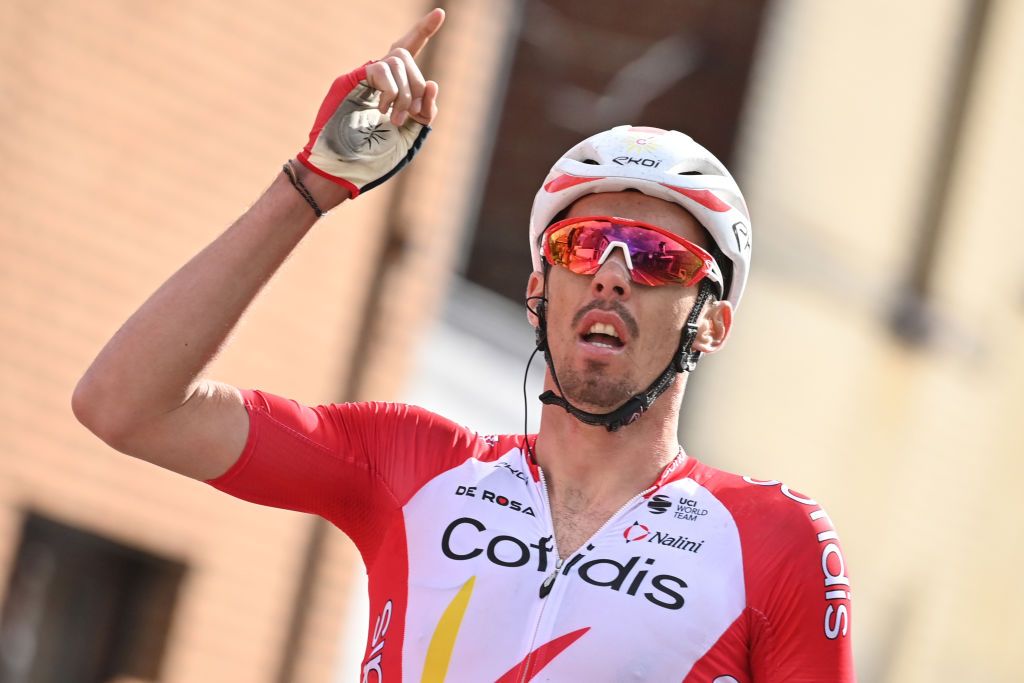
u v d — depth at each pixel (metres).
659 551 11.60
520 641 11.31
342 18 28.19
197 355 11.77
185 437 11.98
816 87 39.59
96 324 25.59
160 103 26.31
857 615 39.69
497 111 41.56
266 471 12.18
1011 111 42.66
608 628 11.22
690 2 41.38
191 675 26.11
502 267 40.19
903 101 40.78
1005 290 42.44
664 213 12.59
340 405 12.66
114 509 25.59
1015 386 42.66
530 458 12.35
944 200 41.31
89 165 25.61
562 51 42.06
